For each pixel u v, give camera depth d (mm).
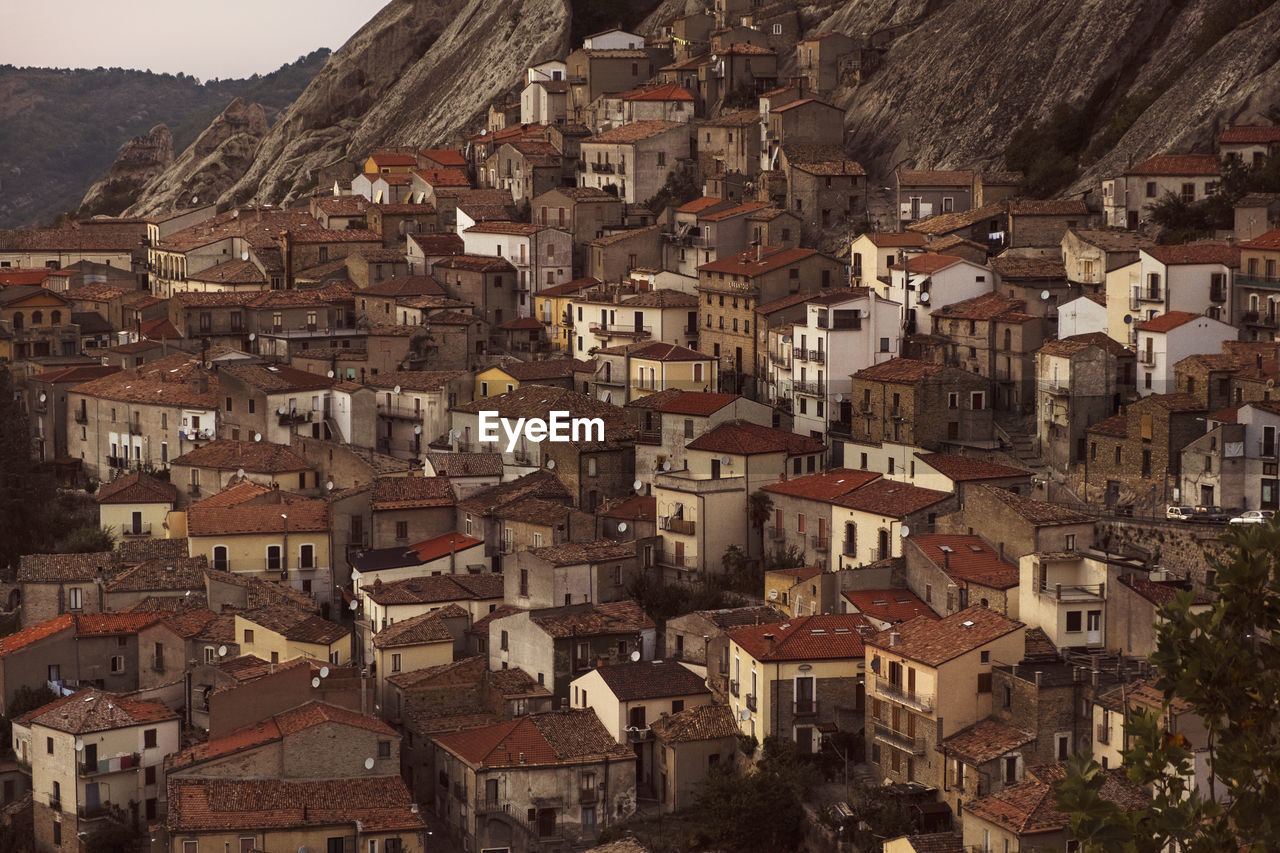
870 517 172250
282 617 170875
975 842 126438
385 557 188250
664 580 184250
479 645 174750
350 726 148750
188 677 162875
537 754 150375
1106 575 144375
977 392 189000
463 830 150375
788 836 142375
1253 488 165125
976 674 138750
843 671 149750
